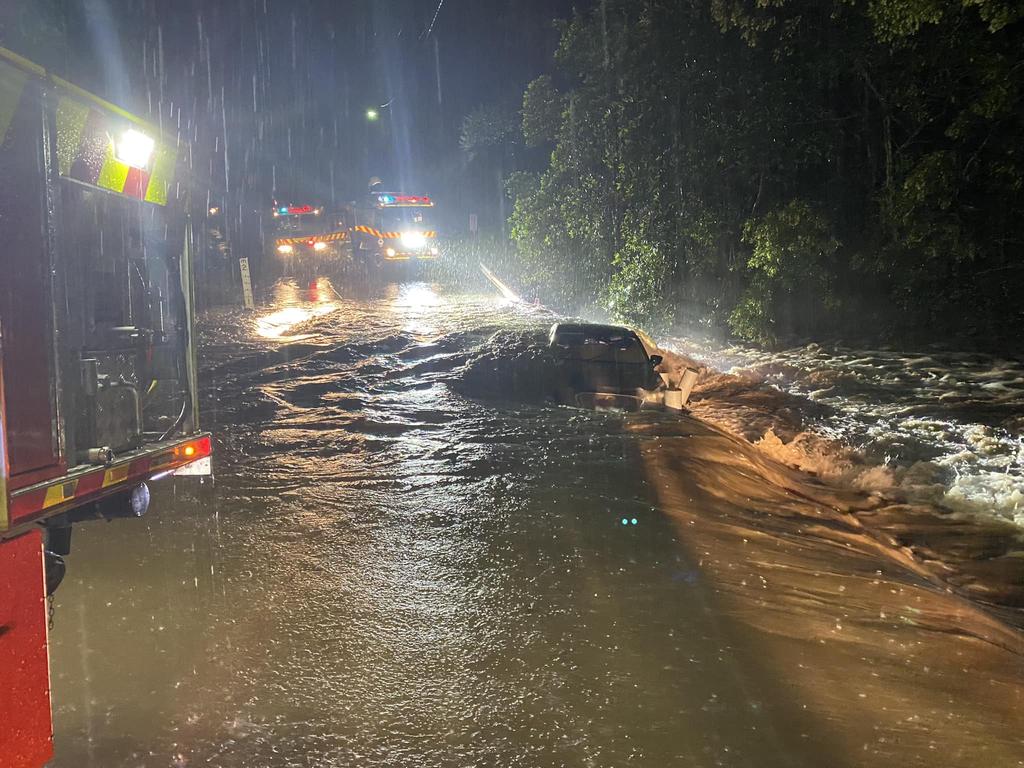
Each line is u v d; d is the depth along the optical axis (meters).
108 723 3.55
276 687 3.93
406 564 5.67
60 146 3.18
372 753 3.42
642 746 3.51
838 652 4.54
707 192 22.59
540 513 6.92
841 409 14.23
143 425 4.01
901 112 21.11
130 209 3.90
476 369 13.88
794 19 18.61
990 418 13.52
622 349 12.61
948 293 20.70
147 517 6.54
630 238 23.86
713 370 17.34
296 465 8.39
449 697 3.89
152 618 4.66
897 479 10.01
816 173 22.45
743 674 4.20
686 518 6.98
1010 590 6.88
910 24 15.10
